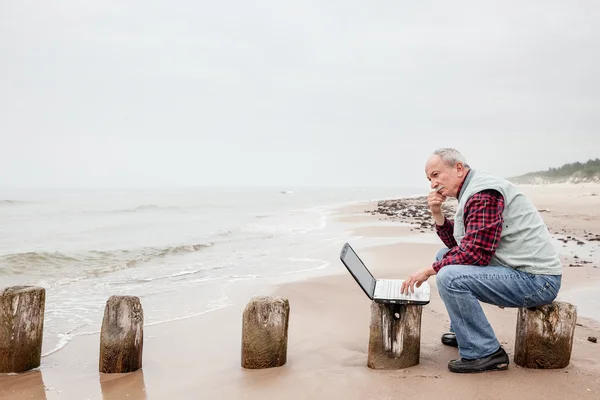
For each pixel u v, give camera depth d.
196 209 34.09
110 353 4.21
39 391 3.85
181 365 4.41
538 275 3.62
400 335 3.93
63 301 7.30
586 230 16.06
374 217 24.44
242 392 3.64
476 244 3.63
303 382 3.76
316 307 6.45
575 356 4.13
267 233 17.02
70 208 33.47
